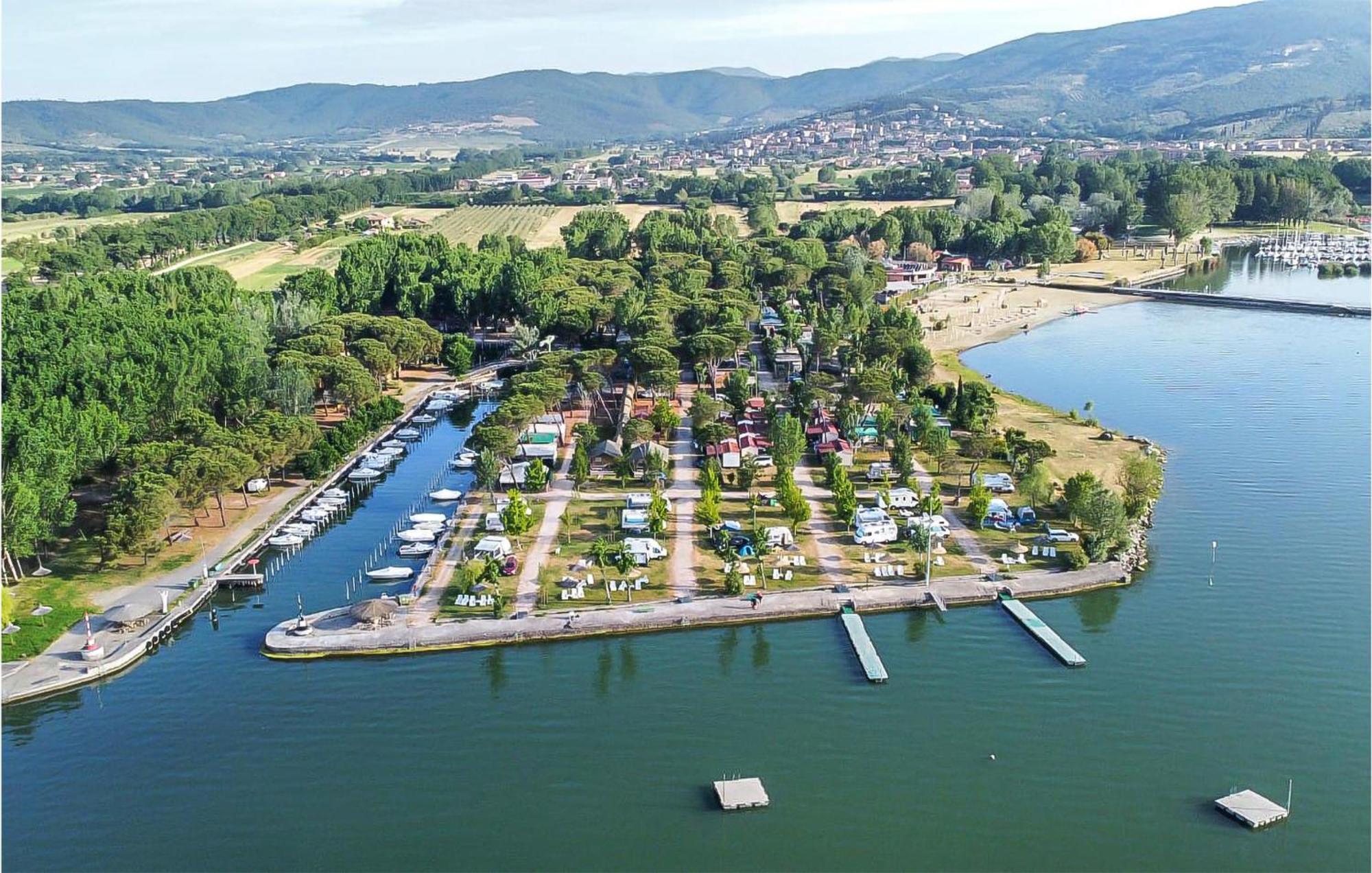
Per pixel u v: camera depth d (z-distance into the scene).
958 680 120.44
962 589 140.12
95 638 128.75
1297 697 115.88
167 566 149.00
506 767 105.25
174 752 108.19
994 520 160.38
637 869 90.75
